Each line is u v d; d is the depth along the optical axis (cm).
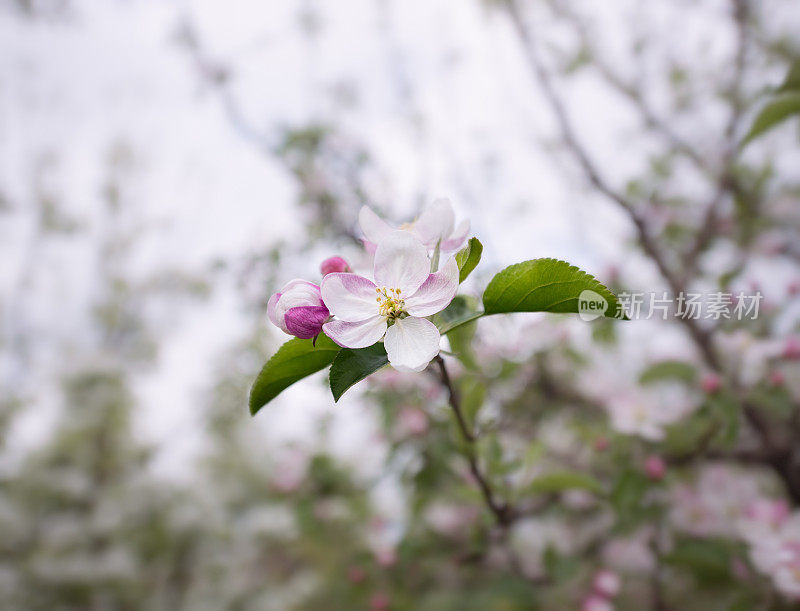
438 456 51
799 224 60
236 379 58
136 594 108
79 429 116
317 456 68
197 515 116
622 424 49
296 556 105
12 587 99
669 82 67
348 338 23
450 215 26
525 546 63
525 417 58
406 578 62
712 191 62
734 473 58
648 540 54
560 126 59
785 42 57
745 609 45
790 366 51
